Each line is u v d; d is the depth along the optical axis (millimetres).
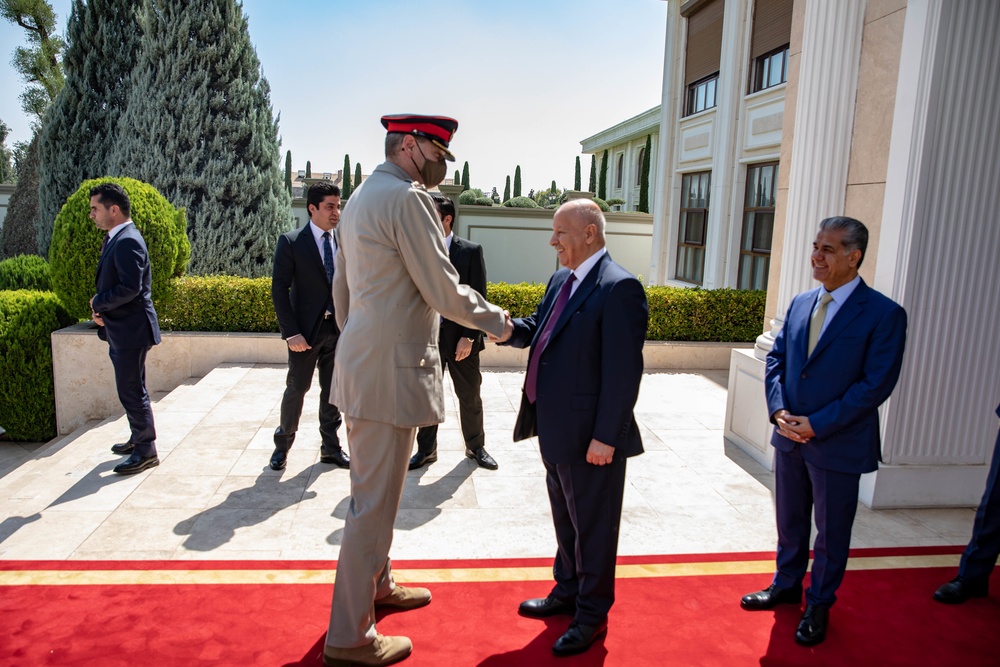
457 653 2529
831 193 4301
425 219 2287
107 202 4023
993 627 2803
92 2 9656
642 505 3939
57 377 6516
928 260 3715
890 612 2893
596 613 2564
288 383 4250
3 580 2957
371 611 2443
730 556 3355
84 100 9641
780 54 9734
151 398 6727
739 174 10797
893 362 2561
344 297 2662
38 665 2395
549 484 2725
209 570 3074
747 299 7785
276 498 3895
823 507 2686
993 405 3945
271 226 9125
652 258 14266
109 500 3820
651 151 22219
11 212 12594
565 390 2482
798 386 2762
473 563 3229
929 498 3973
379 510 2404
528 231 14172
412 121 2404
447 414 5648
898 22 3820
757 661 2539
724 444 5027
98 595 2850
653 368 7527
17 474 4742
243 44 8859
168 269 7117
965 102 3605
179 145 8656
